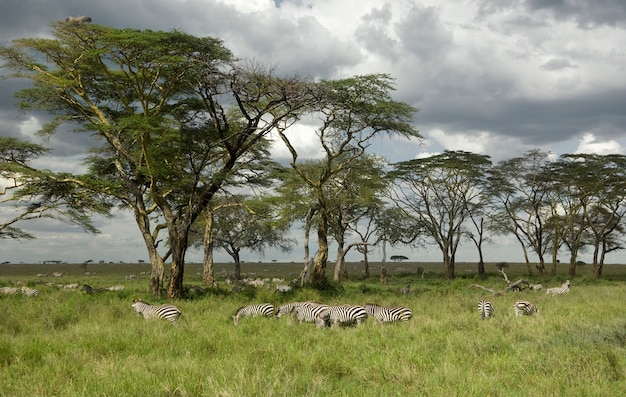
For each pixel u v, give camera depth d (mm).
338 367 7785
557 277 40094
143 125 19984
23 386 6824
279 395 6254
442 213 43375
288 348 9188
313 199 31062
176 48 20875
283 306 13844
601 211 42500
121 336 10539
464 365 7711
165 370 7551
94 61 21891
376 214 41344
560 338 9531
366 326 12023
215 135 23750
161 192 23172
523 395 6234
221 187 24875
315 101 23250
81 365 8250
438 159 40656
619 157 39125
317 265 27328
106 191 23562
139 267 91625
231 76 21234
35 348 9078
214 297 22266
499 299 20688
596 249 42062
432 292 27547
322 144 26125
